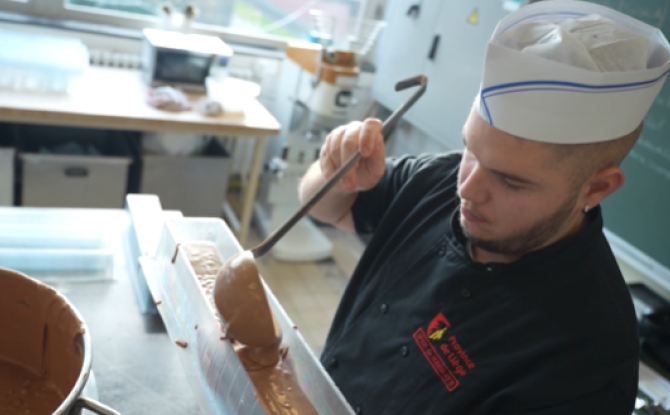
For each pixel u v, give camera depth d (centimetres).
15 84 195
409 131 297
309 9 300
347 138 91
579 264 81
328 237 305
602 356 76
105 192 228
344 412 71
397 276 100
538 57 65
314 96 247
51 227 108
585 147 70
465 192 77
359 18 299
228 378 74
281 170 274
